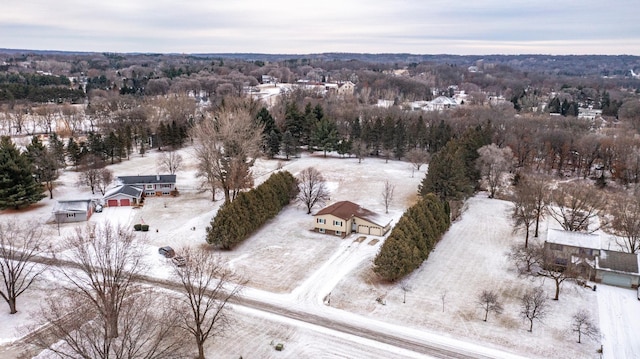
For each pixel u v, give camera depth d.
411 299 47.38
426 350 39.03
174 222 67.75
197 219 69.19
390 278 50.38
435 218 61.50
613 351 39.47
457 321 43.59
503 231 66.25
